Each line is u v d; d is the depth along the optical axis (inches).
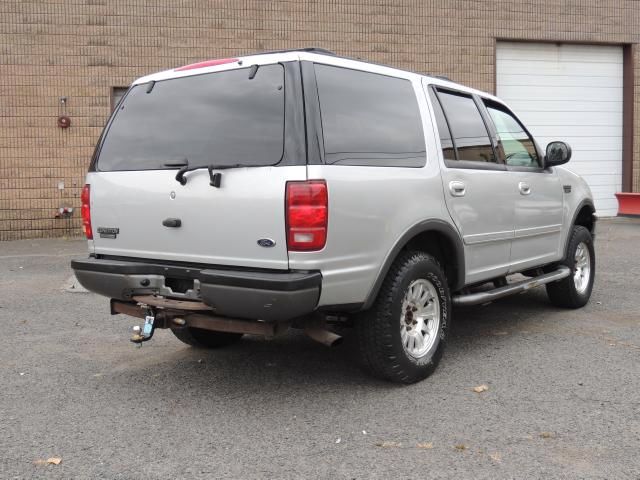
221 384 179.2
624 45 610.5
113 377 186.5
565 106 603.8
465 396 165.6
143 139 171.3
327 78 156.1
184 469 127.6
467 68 561.3
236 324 154.4
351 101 161.0
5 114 486.9
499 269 212.4
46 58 489.7
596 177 618.2
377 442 138.6
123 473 126.4
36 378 185.8
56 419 154.6
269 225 144.4
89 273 172.4
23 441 142.0
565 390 169.2
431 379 179.5
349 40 532.7
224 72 162.1
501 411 155.1
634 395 165.0
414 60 547.5
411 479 122.1
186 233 157.5
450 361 196.2
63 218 500.7
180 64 508.4
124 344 222.4
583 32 591.2
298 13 522.6
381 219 158.7
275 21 519.5
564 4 584.1
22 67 486.9
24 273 356.2
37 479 124.4
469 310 267.7
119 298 170.1
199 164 157.2
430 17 548.7
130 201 167.5
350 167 152.1
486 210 200.2
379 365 167.8
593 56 606.2
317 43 526.9
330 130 151.4
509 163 221.9
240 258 149.5
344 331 186.4
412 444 137.4
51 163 496.1
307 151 144.2
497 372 184.9
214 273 147.9
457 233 186.1
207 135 159.2
